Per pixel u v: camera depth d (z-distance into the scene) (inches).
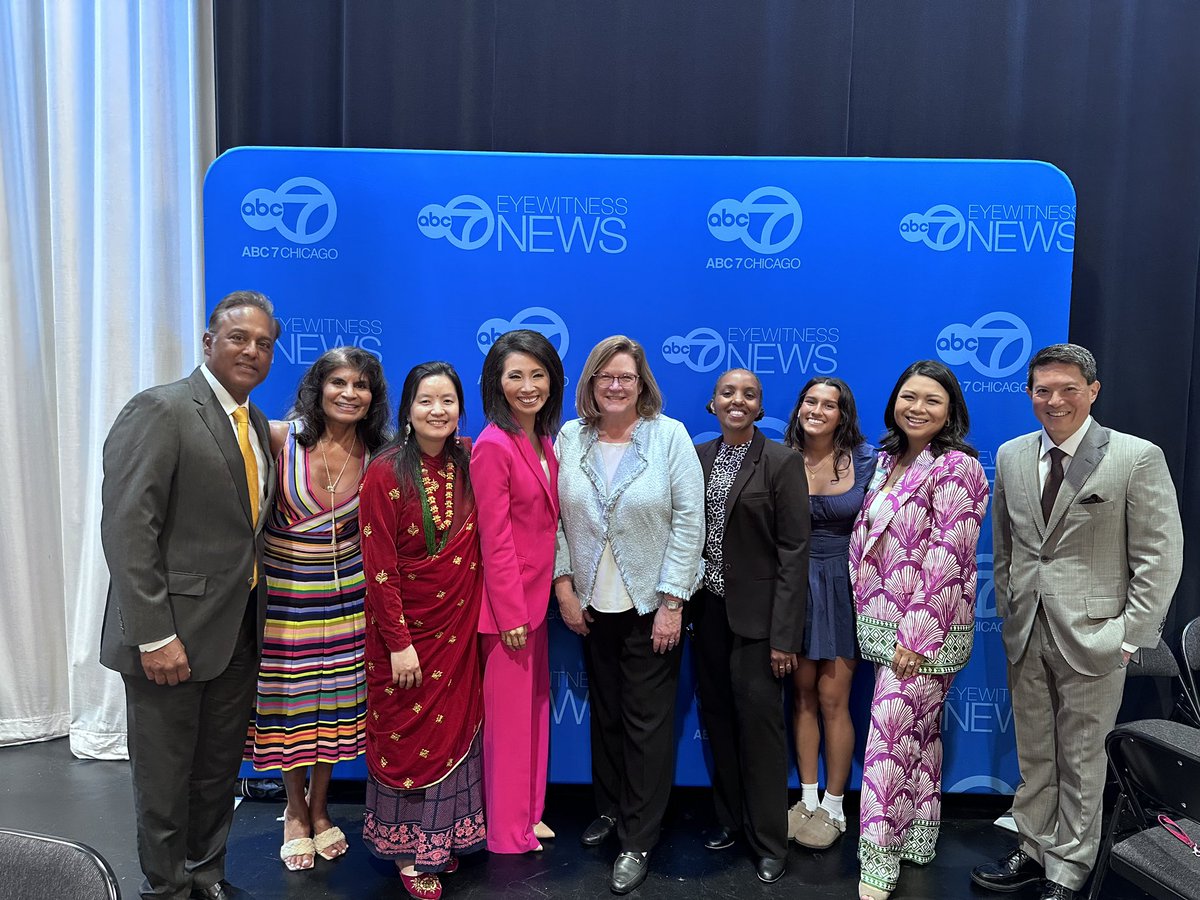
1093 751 85.0
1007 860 92.1
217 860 86.3
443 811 86.0
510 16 110.3
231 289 104.4
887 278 102.7
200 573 76.9
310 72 112.3
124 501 73.0
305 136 113.0
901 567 88.7
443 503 84.8
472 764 89.0
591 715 97.7
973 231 101.8
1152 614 81.2
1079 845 85.8
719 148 110.7
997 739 105.9
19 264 117.0
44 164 117.7
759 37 109.4
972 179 101.5
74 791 108.0
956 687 106.0
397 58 110.6
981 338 102.7
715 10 109.5
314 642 88.4
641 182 102.7
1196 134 107.6
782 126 110.1
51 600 121.8
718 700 94.5
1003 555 92.7
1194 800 62.8
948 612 86.2
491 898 87.0
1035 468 88.0
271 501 82.8
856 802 107.3
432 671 84.2
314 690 89.1
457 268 104.0
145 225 114.2
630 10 109.7
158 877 79.4
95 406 117.0
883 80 110.3
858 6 109.5
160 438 74.2
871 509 91.4
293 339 104.7
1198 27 106.6
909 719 88.2
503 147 111.7
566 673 105.9
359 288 104.1
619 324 104.2
